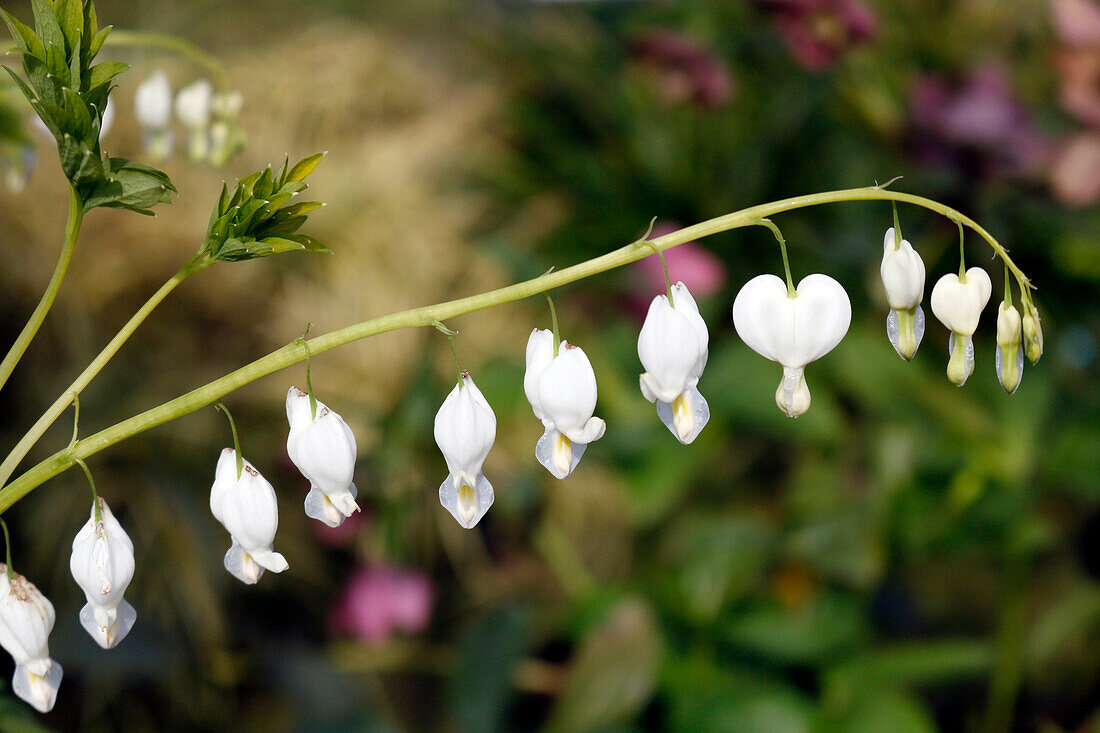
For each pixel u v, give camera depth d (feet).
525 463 3.64
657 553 3.74
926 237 3.75
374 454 3.37
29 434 1.80
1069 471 3.08
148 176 1.80
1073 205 3.51
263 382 3.38
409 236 3.82
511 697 2.96
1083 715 3.43
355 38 4.35
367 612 3.30
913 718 2.84
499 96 4.47
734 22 4.25
